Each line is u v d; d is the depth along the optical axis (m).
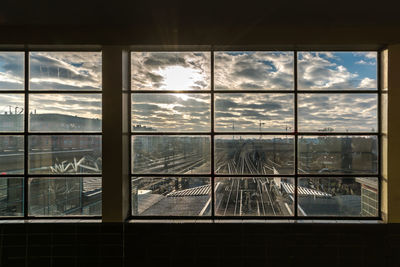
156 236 2.46
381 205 2.54
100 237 2.47
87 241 2.47
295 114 2.60
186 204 2.61
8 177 2.60
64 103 2.64
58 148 2.63
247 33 2.43
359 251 2.41
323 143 2.58
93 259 2.46
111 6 2.16
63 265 2.47
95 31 2.46
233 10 2.21
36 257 2.47
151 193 2.62
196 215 2.59
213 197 2.60
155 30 2.45
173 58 2.64
